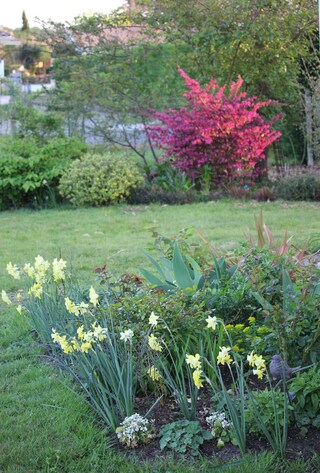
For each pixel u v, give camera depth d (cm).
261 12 1442
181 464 326
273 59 1477
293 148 1650
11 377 448
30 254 846
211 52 1491
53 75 1659
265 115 1566
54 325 485
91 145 1647
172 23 1518
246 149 1356
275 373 343
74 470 328
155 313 411
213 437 351
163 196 1277
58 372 452
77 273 717
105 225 1059
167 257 542
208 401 391
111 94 1548
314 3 1449
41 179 1300
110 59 1563
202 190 1370
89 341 380
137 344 404
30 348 503
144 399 397
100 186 1253
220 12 1430
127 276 485
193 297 429
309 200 1243
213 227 989
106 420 367
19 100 1730
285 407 328
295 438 343
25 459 337
